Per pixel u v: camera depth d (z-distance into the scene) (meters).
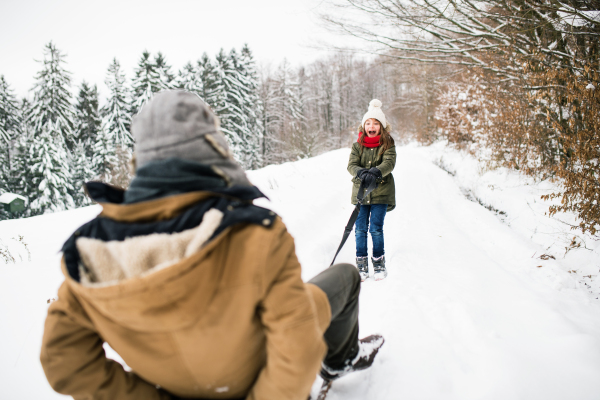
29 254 4.62
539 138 7.57
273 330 0.99
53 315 1.01
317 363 1.03
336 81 64.88
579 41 6.93
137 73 39.53
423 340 2.47
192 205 0.96
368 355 1.90
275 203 6.44
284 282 0.99
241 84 42.97
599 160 4.82
